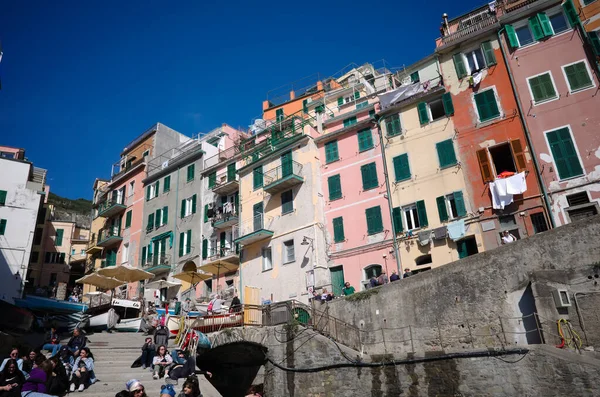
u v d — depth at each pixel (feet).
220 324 73.82
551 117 76.95
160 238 135.44
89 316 84.79
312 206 99.25
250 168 117.39
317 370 62.34
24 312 67.00
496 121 82.23
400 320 62.85
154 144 158.92
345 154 101.45
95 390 42.70
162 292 126.93
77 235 225.15
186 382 32.12
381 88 125.59
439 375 50.90
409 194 88.38
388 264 86.84
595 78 75.10
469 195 81.30
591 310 46.47
